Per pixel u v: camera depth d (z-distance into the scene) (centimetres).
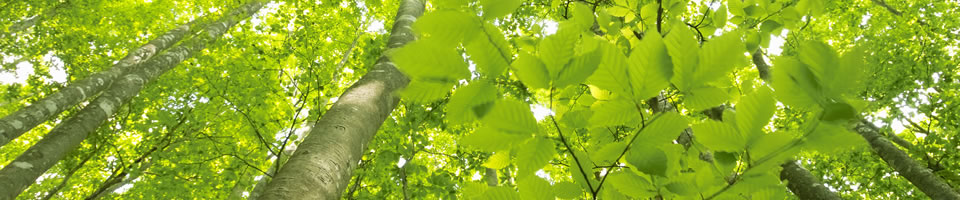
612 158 69
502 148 53
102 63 779
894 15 761
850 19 720
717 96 49
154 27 970
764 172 57
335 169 173
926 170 461
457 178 475
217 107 541
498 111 49
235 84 569
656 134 57
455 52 44
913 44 662
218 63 658
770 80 47
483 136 51
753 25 181
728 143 54
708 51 45
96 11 866
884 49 608
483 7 48
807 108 46
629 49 182
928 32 670
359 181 445
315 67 534
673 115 56
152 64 591
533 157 53
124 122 602
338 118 203
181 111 527
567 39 45
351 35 892
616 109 54
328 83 511
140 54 643
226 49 662
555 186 84
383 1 870
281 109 552
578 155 82
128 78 537
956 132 488
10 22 762
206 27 754
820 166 610
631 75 48
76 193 679
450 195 421
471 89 47
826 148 47
